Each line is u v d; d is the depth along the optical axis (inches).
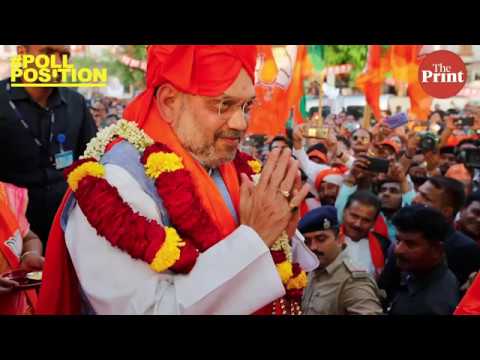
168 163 40.4
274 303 45.6
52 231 43.0
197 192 41.6
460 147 162.9
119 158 41.1
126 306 37.4
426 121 178.5
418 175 154.7
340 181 136.0
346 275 84.5
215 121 41.2
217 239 40.0
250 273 37.6
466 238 101.8
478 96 198.5
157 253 36.3
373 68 170.6
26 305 66.3
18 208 70.9
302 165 139.1
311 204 130.6
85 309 44.8
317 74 160.6
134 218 37.4
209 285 36.8
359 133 165.0
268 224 39.2
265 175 40.3
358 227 113.5
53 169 104.4
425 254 81.9
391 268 103.3
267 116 124.0
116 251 37.8
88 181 38.4
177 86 40.8
